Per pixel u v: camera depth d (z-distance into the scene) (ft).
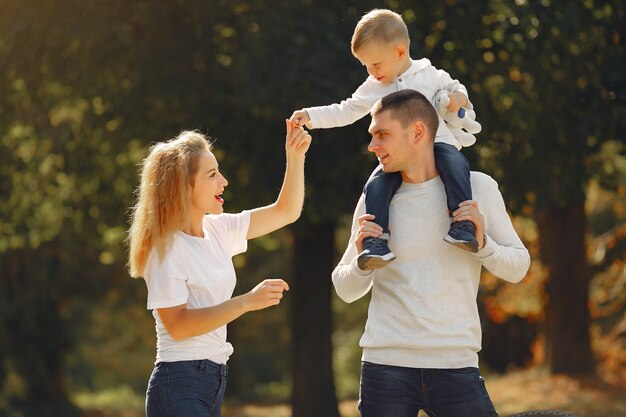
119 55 47.65
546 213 65.67
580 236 65.26
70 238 61.98
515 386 64.13
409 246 15.89
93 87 49.11
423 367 15.84
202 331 15.69
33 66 49.83
